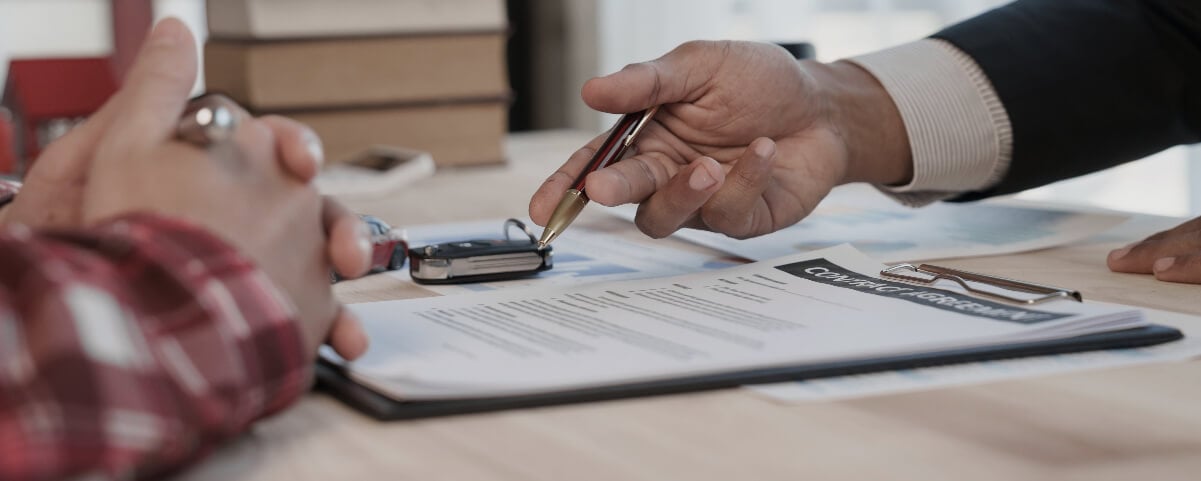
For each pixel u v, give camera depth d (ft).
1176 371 1.74
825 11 7.21
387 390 1.57
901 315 1.95
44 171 1.66
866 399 1.60
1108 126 3.02
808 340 1.79
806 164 2.72
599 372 1.63
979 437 1.45
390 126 4.98
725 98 2.58
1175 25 3.03
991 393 1.63
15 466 1.01
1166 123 3.06
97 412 1.07
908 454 1.38
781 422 1.51
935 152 2.95
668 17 8.22
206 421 1.20
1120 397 1.61
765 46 2.64
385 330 1.91
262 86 4.74
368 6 4.88
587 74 9.37
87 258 1.20
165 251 1.27
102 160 1.46
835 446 1.41
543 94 9.86
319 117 4.86
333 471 1.34
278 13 4.73
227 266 1.31
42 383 1.06
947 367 1.76
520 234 3.18
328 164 4.87
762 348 1.75
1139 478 1.31
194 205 1.40
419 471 1.34
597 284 2.28
